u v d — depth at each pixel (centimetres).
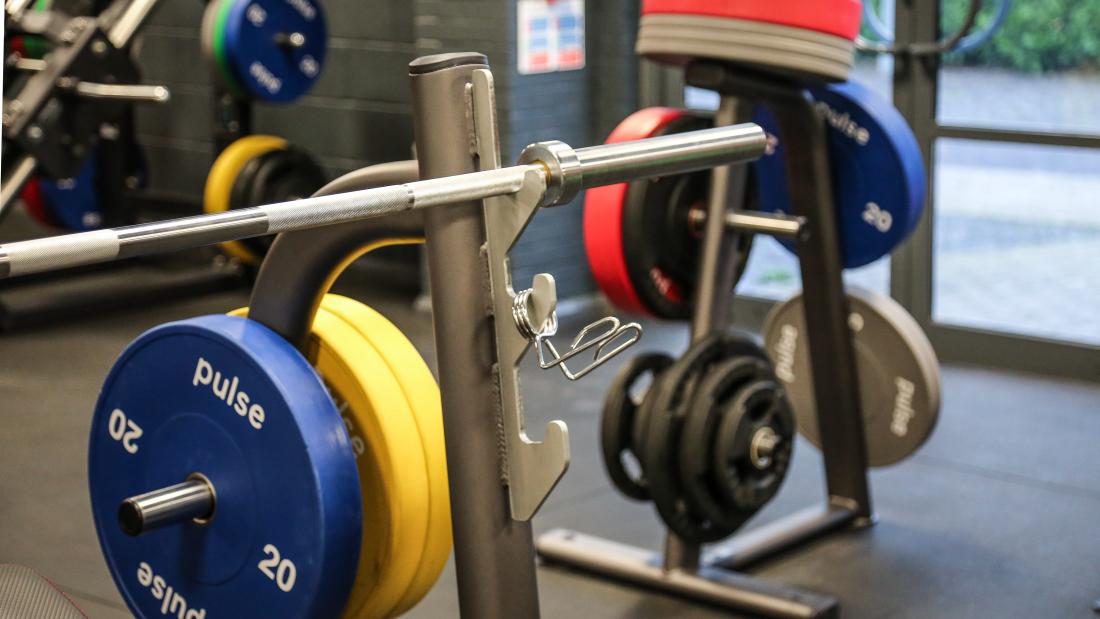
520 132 468
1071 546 296
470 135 155
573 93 485
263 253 505
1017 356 427
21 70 459
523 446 156
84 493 327
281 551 164
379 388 170
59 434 369
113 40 456
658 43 257
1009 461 350
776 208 311
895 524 311
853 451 307
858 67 443
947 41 373
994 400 400
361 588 176
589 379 423
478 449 158
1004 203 423
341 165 546
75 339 462
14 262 113
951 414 388
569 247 495
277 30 489
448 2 472
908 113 430
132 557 179
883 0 428
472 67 155
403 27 514
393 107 525
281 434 161
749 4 247
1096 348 411
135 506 162
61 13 456
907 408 304
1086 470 342
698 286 261
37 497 324
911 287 443
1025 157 415
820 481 341
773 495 258
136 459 177
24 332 470
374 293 525
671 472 249
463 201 145
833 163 297
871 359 308
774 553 292
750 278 489
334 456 160
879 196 293
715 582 266
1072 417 383
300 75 499
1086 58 399
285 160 493
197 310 504
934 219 436
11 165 445
